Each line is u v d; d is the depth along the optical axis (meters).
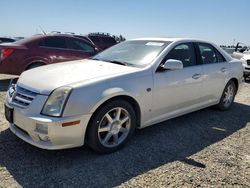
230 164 3.55
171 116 4.48
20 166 3.22
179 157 3.66
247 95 7.90
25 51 7.65
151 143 4.05
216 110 5.93
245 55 11.00
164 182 3.05
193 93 4.76
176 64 4.03
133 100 3.80
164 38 4.82
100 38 15.11
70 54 8.30
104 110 3.44
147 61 4.18
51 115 3.13
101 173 3.17
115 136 3.69
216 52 5.47
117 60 4.44
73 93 3.18
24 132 3.47
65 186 2.89
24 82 3.56
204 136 4.46
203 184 3.06
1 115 4.91
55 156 3.49
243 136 4.56
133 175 3.16
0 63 7.47
